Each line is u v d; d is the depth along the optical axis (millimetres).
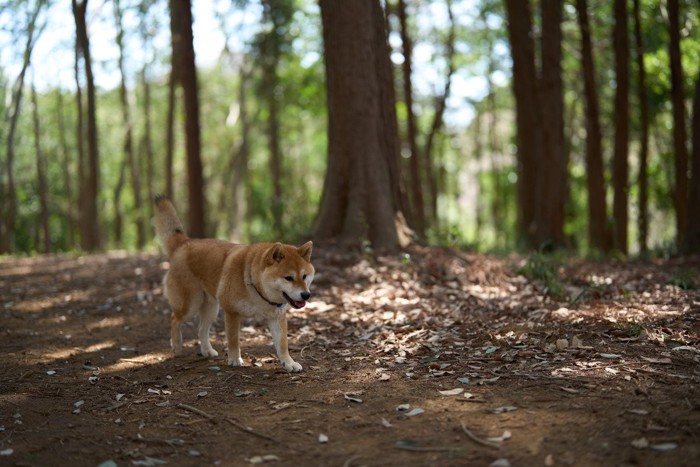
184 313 5672
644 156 15469
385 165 9742
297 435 3717
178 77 20266
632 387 4004
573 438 3361
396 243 9227
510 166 31766
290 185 32312
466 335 5621
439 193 32875
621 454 3145
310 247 5273
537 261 8227
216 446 3650
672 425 3406
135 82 27156
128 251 15406
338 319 6699
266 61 24375
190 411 4258
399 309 6863
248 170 33500
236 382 4852
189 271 5590
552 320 5805
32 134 27766
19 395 4781
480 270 8250
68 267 11742
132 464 3457
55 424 4148
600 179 14797
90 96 18906
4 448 3748
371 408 4059
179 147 33281
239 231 28922
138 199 23812
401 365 4992
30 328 7125
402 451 3385
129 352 5992
